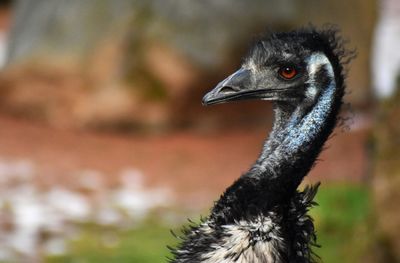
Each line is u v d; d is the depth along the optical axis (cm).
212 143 1917
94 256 1266
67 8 2028
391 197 1011
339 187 1336
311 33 605
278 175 592
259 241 575
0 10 3269
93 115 1966
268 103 2023
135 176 1709
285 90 604
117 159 1798
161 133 1962
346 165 1700
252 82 607
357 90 2017
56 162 1758
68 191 1599
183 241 604
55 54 2011
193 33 1986
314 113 601
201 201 1577
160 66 1975
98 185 1645
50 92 2000
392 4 2272
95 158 1798
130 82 1969
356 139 1841
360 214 1191
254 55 608
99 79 1981
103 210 1498
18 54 2056
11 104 2017
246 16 2005
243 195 587
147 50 1977
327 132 602
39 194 1571
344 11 2050
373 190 1024
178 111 1970
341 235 1198
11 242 1316
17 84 2022
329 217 1220
